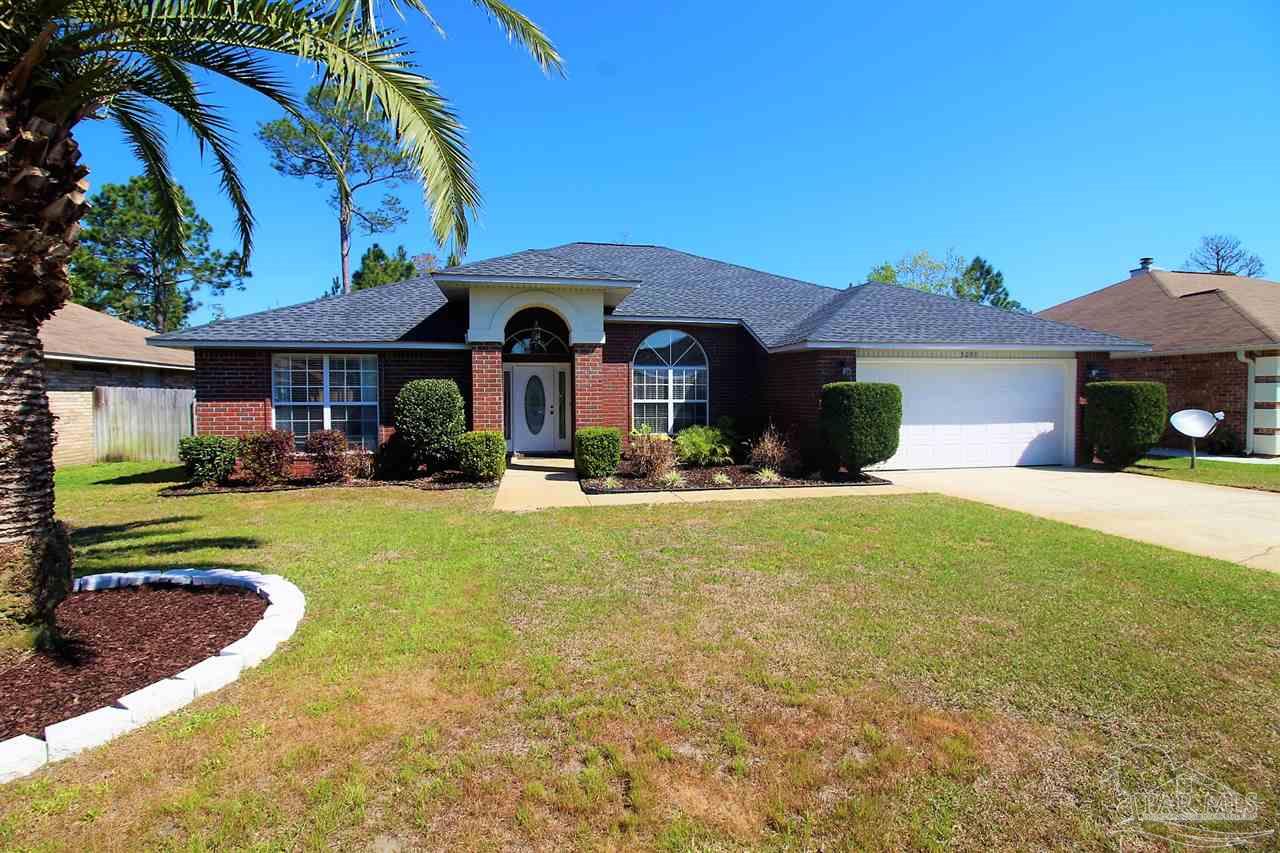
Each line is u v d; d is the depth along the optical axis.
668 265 19.78
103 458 17.03
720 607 5.28
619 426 15.39
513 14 6.24
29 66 3.80
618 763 3.07
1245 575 6.11
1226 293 19.16
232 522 8.85
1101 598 5.47
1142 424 13.66
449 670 4.09
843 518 8.90
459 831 2.61
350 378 14.06
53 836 2.56
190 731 3.32
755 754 3.16
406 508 9.95
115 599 5.30
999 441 14.82
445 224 5.59
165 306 36.53
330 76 4.92
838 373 13.45
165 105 6.04
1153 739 3.30
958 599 5.46
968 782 2.94
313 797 2.81
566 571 6.34
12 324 3.98
